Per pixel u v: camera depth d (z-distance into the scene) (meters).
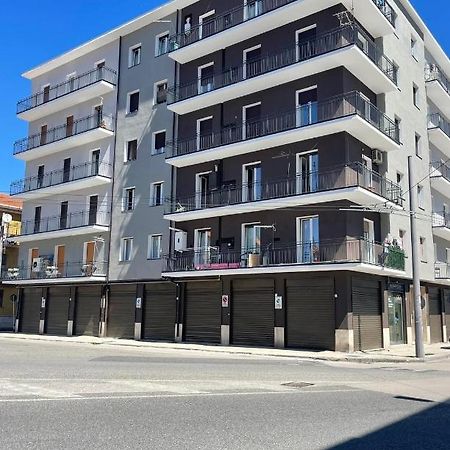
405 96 29.25
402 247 26.78
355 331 21.88
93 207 33.84
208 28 29.02
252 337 24.28
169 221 29.12
